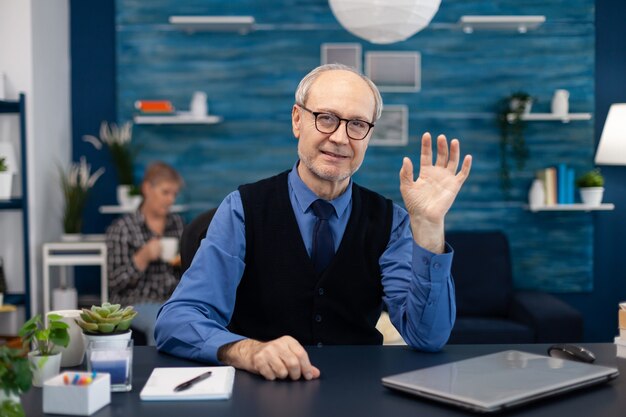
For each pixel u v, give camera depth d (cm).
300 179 196
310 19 504
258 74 505
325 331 192
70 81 506
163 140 506
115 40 505
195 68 504
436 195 165
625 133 443
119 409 124
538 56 509
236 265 186
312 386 138
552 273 515
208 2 501
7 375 112
